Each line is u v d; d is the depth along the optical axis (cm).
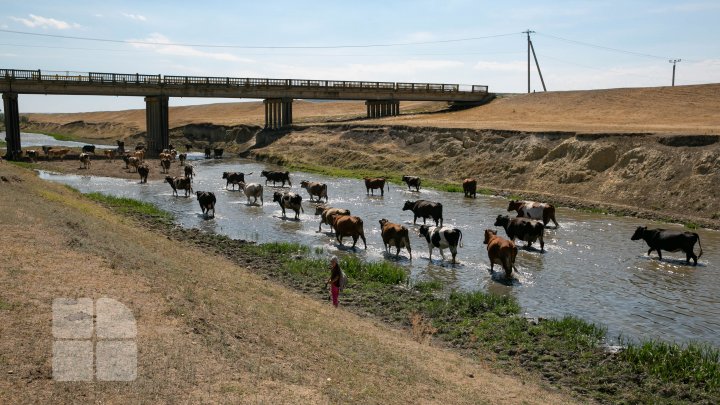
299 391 959
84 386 845
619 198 3772
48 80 6294
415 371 1188
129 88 6825
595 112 6712
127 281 1313
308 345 1210
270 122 8188
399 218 3197
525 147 4809
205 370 959
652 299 1862
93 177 4850
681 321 1670
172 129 9750
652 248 2384
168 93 7050
